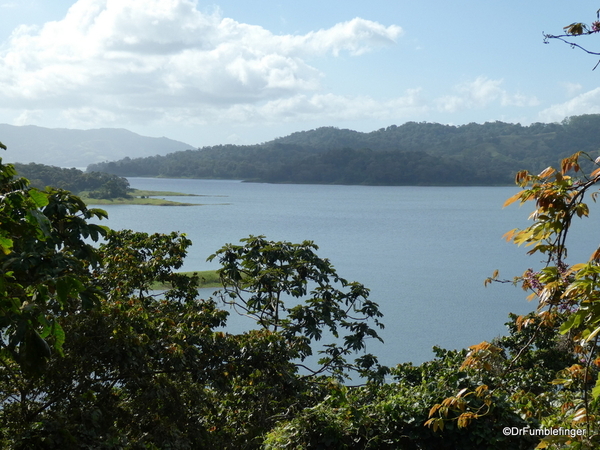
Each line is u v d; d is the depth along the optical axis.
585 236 116.06
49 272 5.29
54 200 6.68
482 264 80.62
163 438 8.80
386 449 7.22
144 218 142.38
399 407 7.38
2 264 4.80
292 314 14.98
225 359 10.46
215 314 12.28
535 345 12.86
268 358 10.82
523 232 3.72
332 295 15.90
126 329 8.51
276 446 7.55
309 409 7.80
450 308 48.78
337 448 7.33
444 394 7.13
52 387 8.23
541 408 5.52
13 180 5.46
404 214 171.12
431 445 7.05
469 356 4.30
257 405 11.91
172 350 9.26
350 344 14.86
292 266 15.73
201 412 11.22
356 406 7.82
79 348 8.05
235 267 15.77
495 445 6.54
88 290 5.12
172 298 14.21
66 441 7.07
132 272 12.92
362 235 118.06
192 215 154.62
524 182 3.74
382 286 61.12
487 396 4.22
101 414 7.91
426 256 89.00
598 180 3.48
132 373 8.91
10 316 4.20
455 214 174.25
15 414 7.69
